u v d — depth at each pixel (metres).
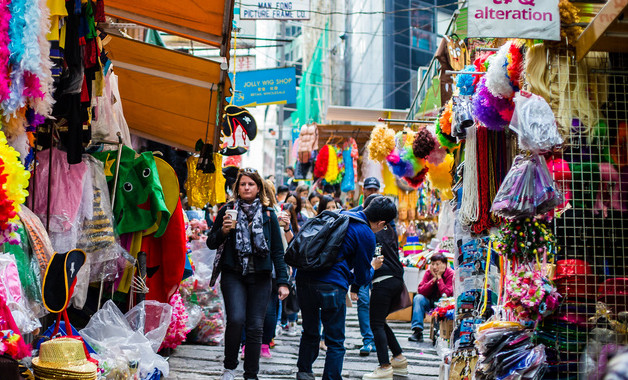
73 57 4.37
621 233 4.45
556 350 4.36
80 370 3.43
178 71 6.36
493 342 4.34
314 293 5.30
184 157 9.05
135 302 5.74
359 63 33.66
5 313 3.23
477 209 5.30
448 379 5.50
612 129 4.50
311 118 32.34
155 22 5.45
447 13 33.94
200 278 8.36
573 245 4.46
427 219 14.52
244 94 14.70
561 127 4.49
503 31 4.33
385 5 31.83
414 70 32.59
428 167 9.02
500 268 5.00
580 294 4.38
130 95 7.01
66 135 5.52
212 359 7.45
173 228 5.93
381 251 6.80
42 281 4.02
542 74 4.49
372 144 10.49
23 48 3.62
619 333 4.27
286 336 9.43
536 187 4.24
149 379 5.02
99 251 5.16
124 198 5.70
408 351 8.55
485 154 5.34
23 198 3.47
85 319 5.67
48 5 4.10
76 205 5.02
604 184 4.48
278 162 25.80
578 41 4.46
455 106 5.17
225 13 5.08
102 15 4.89
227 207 5.80
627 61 4.52
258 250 5.57
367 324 8.05
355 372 7.15
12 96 3.61
